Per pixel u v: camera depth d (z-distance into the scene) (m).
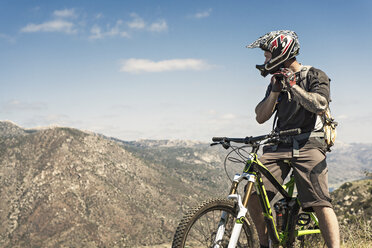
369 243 5.25
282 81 3.25
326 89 3.25
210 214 2.95
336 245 3.22
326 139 3.37
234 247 2.85
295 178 3.43
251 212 3.52
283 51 3.32
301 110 3.38
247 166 3.22
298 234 3.58
